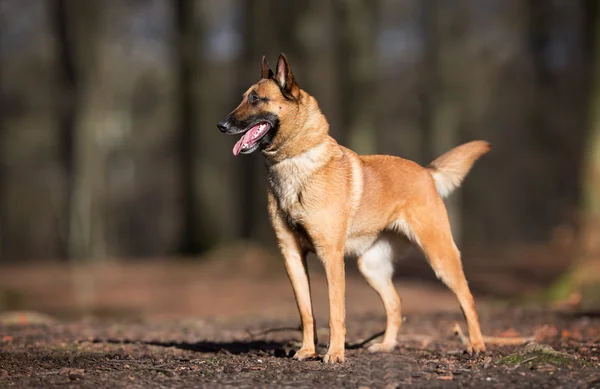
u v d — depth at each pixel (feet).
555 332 27.53
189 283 58.13
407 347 24.61
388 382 17.25
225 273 62.49
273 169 21.38
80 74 84.89
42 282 60.03
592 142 40.52
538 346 19.94
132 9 99.35
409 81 112.16
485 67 105.50
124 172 138.62
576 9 106.11
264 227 75.61
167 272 63.98
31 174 127.95
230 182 115.75
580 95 111.55
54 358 21.52
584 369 18.35
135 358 21.49
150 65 113.09
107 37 92.94
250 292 53.36
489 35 110.01
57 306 48.70
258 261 65.51
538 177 116.47
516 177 117.80
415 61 105.19
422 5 97.14
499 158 117.70
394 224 22.91
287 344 24.77
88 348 24.39
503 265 66.54
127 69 111.45
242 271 63.05
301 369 18.92
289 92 21.01
